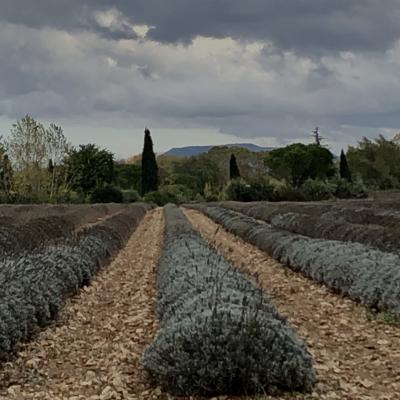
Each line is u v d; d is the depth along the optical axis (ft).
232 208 141.69
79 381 21.61
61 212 100.42
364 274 34.14
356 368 22.53
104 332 29.17
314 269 41.70
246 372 19.24
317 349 25.29
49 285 31.40
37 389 20.77
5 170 147.43
